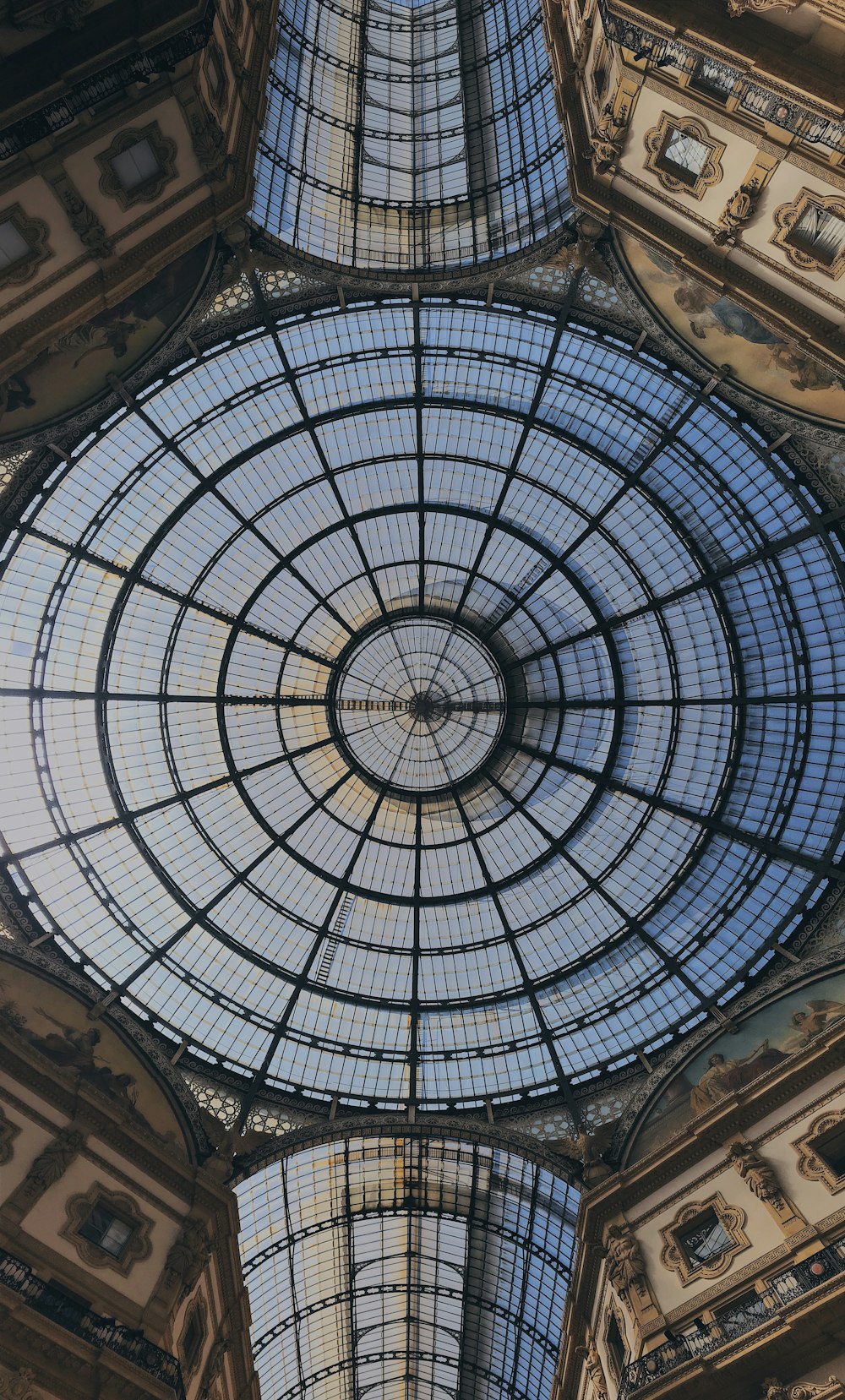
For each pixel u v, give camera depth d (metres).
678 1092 23.31
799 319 16.67
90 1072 21.50
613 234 21.05
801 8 13.05
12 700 23.47
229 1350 22.27
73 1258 17.84
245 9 19.59
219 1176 22.36
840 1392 14.68
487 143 23.56
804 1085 19.66
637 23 14.27
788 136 14.18
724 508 23.81
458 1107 25.48
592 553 25.92
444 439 25.52
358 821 27.78
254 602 26.08
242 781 26.64
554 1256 25.80
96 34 14.98
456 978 27.42
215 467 24.23
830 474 21.73
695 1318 17.83
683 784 26.03
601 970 26.45
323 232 22.77
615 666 26.52
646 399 23.23
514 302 22.58
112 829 24.94
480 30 24.86
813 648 23.98
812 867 23.89
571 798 27.12
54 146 15.37
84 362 20.27
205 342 22.12
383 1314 28.88
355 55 24.72
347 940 27.39
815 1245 17.09
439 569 27.08
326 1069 25.78
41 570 22.78
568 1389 22.89
